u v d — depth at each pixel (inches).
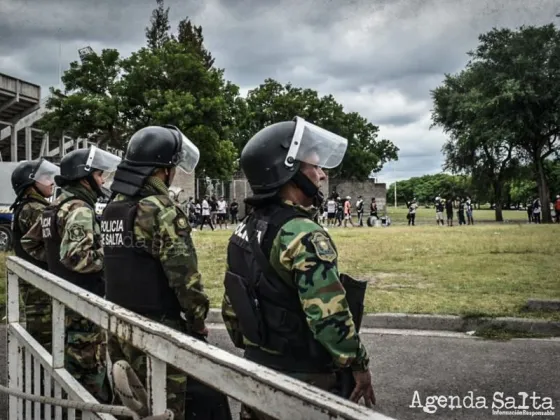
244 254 84.6
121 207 106.2
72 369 138.1
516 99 1393.9
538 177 1508.4
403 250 549.3
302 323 80.0
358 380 80.9
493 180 1601.9
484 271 389.4
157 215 103.3
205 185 1653.5
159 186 108.6
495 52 1433.3
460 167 1619.1
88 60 1270.9
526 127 1414.9
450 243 627.8
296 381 49.8
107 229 108.9
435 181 5639.8
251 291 82.6
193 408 103.7
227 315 93.4
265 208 85.8
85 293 90.0
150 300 104.0
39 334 154.3
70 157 143.9
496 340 229.3
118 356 103.0
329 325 75.8
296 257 77.5
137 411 68.8
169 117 1240.2
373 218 1339.8
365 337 237.5
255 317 81.3
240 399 52.9
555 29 1401.3
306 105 2121.1
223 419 106.3
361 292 82.2
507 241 647.1
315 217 87.8
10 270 134.0
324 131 88.5
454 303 277.9
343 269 408.5
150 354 67.1
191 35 2142.0
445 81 1633.9
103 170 145.2
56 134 1307.8
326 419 44.8
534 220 1471.5
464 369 192.9
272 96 2139.5
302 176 85.5
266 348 82.4
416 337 237.0
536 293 301.6
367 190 2153.1
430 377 185.6
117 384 68.9
